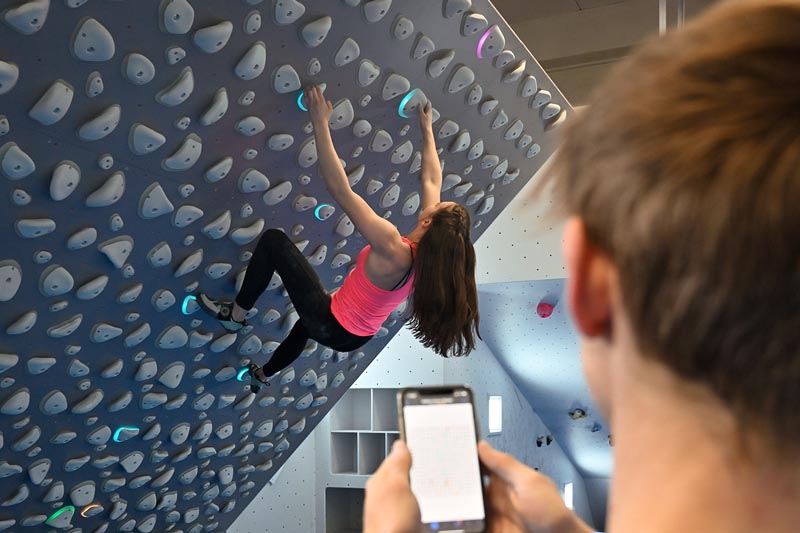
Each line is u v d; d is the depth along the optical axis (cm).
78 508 320
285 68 205
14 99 165
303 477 622
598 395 40
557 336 593
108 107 182
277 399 353
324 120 224
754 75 31
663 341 33
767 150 30
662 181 32
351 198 238
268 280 264
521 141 308
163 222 224
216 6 178
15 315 213
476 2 225
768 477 32
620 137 34
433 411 94
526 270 488
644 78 34
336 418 639
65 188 189
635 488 36
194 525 414
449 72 246
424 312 246
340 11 200
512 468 76
